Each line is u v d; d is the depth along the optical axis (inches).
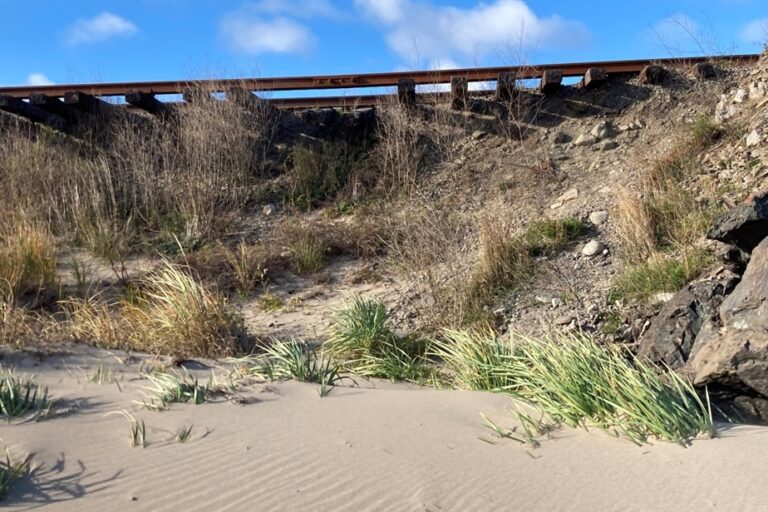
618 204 334.0
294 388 177.5
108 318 237.8
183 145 444.1
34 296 297.1
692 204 310.0
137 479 114.4
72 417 144.3
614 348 228.8
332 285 354.9
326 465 123.0
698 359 189.2
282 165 454.0
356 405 162.4
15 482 111.0
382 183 426.3
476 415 158.9
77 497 107.3
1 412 143.7
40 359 194.7
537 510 108.7
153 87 455.5
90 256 376.5
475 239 361.1
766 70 385.4
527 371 183.5
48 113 464.1
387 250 374.6
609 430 145.7
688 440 138.1
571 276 306.2
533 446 137.5
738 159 327.3
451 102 450.0
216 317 247.1
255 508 106.5
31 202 395.2
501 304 301.0
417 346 270.7
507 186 402.6
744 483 115.5
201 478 116.0
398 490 114.2
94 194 404.8
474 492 114.7
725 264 241.9
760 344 176.4
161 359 209.6
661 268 277.0
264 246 381.7
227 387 171.8
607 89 438.0
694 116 397.7
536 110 438.9
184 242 388.8
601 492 115.2
